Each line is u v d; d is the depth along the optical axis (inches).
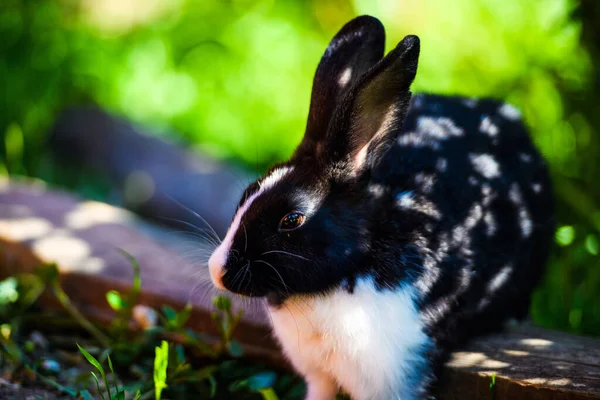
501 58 312.8
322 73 185.3
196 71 419.2
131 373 214.5
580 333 230.5
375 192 177.8
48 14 418.0
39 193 293.7
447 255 180.5
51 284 232.1
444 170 189.3
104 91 412.5
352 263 170.2
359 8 369.7
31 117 373.7
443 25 337.4
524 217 201.6
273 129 379.9
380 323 172.2
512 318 207.9
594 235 249.4
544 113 287.9
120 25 475.2
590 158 267.3
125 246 256.7
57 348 226.1
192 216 349.7
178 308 222.8
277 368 213.0
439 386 179.9
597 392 162.7
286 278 170.7
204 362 215.8
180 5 462.3
